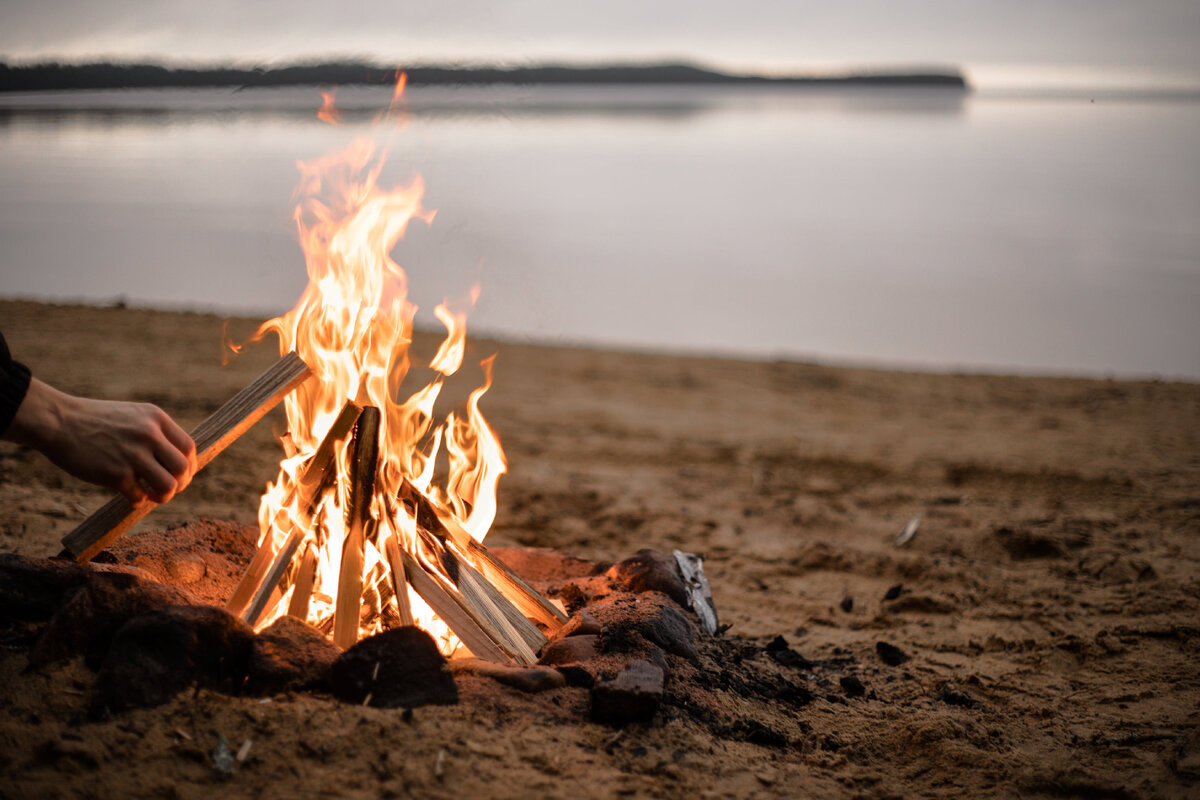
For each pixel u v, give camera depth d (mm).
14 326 11578
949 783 2545
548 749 2238
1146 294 23531
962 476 7438
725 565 5176
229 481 5684
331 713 2193
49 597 2439
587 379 12195
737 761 2436
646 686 2457
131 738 2033
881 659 3771
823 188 47375
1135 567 4898
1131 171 49594
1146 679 3494
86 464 1995
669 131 94562
